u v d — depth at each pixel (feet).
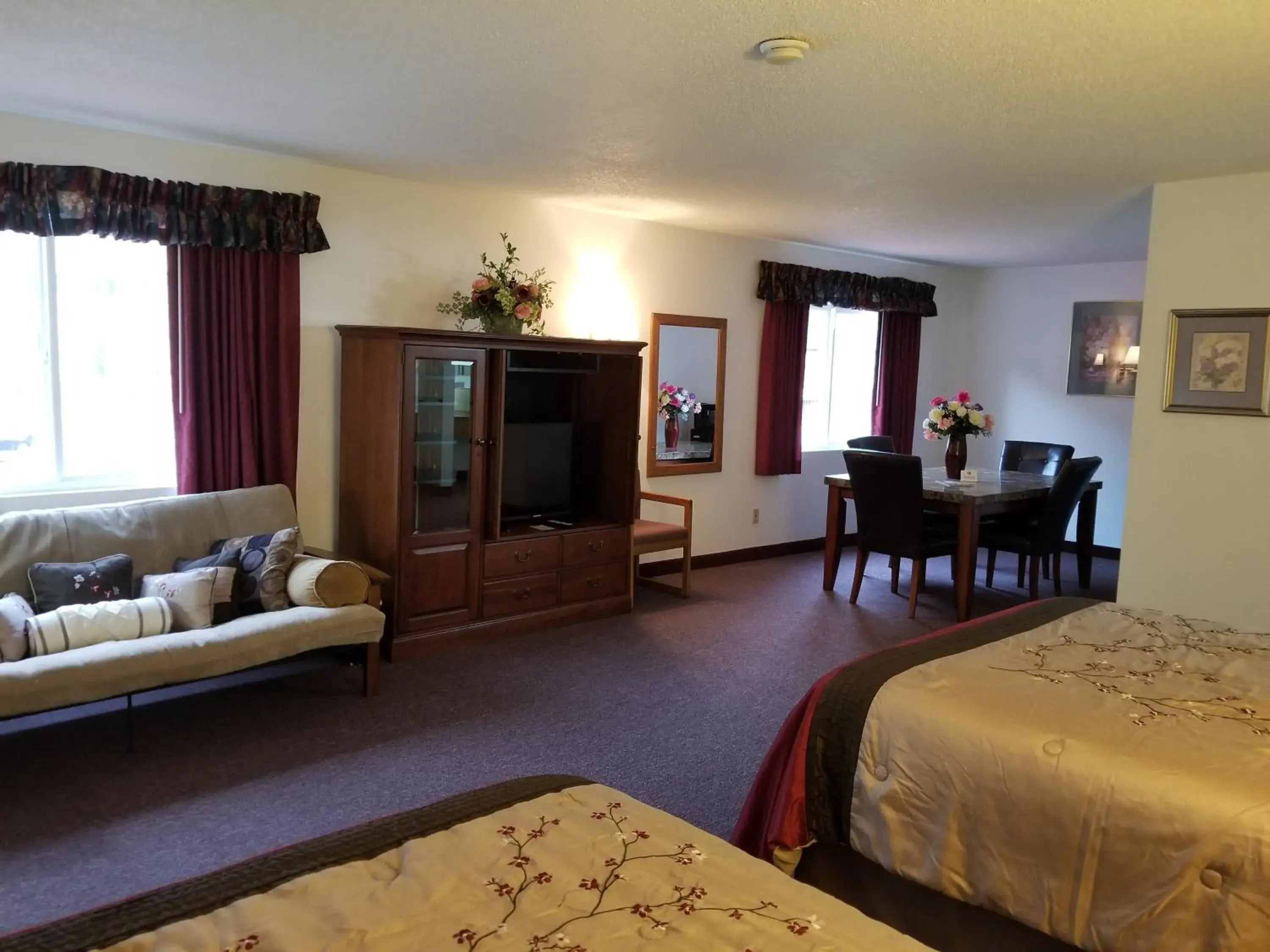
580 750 10.95
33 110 11.51
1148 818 5.80
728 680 13.52
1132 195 14.97
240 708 11.89
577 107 10.78
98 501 12.78
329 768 10.22
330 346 14.62
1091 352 24.14
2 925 7.25
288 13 8.21
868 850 7.04
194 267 12.95
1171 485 14.32
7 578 10.95
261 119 11.75
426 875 4.39
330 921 3.99
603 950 3.83
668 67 9.29
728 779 10.35
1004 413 25.95
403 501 13.64
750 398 21.57
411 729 11.35
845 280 22.58
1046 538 17.97
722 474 21.20
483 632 14.80
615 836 4.85
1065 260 23.44
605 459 17.13
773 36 8.35
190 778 9.89
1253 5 7.39
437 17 8.19
